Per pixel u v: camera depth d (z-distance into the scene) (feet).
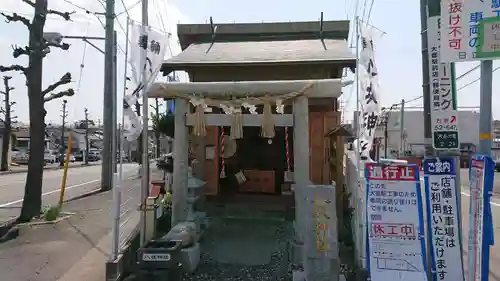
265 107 26.05
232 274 22.80
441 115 17.62
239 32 39.42
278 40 38.78
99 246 28.45
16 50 36.35
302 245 23.67
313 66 31.27
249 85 25.86
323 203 19.51
